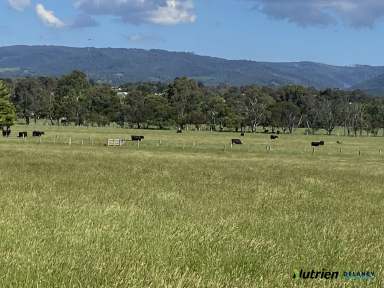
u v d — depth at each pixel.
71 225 11.55
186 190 22.14
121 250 9.31
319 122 170.38
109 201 17.00
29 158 38.94
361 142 112.50
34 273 7.63
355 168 42.94
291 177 31.62
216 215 15.12
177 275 7.83
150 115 170.62
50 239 10.00
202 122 170.50
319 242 11.34
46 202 15.78
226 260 9.13
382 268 9.38
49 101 186.88
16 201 15.75
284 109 169.00
